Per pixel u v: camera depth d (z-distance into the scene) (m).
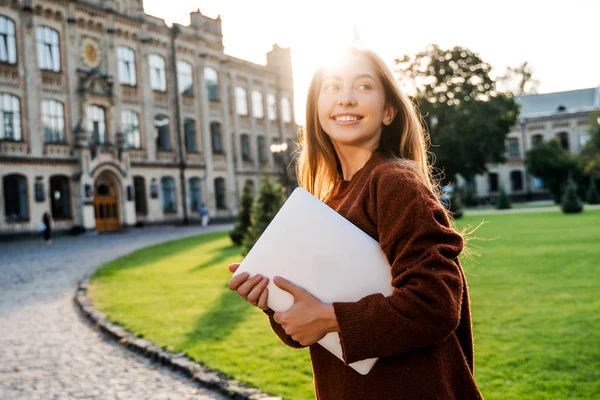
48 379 5.75
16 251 21.77
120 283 11.91
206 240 23.78
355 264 1.45
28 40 28.92
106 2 33.78
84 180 30.53
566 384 4.40
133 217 33.84
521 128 66.75
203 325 7.40
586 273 9.95
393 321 1.29
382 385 1.41
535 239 17.00
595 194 47.09
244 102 46.22
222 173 42.62
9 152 27.53
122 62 35.03
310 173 2.11
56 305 10.15
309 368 5.32
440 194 1.95
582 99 70.62
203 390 5.04
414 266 1.33
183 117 39.38
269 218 15.46
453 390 1.44
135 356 6.36
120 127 34.22
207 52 41.84
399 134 1.79
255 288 1.47
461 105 38.66
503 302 7.73
